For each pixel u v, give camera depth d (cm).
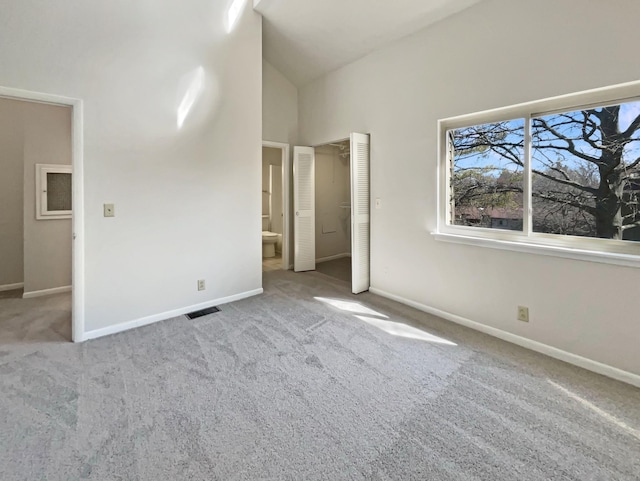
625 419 170
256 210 378
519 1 238
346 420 171
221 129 340
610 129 210
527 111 247
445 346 253
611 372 209
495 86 256
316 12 340
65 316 317
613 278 206
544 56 227
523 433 161
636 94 197
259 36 369
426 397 190
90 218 264
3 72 222
